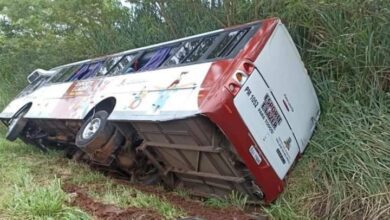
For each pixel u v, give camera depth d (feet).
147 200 17.48
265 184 17.12
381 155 16.63
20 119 31.01
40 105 29.68
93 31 39.22
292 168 18.56
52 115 26.37
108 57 26.81
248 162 16.58
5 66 52.80
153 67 21.04
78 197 17.13
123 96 20.45
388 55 19.60
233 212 17.06
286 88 18.11
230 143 16.39
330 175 17.19
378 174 16.12
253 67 16.89
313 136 19.49
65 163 25.82
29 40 42.37
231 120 15.96
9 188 17.92
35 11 37.81
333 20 21.75
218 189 19.01
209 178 18.56
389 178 15.96
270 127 17.29
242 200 17.81
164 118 16.55
